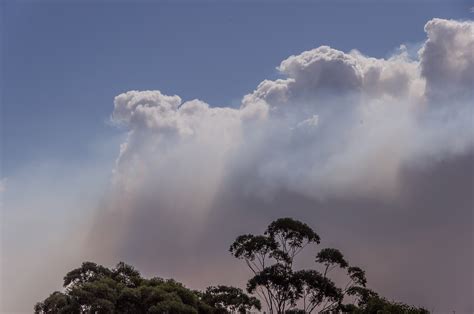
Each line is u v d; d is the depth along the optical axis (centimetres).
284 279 8406
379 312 7056
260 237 8700
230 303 8625
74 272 8638
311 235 8725
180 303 7694
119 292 7981
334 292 8344
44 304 7725
